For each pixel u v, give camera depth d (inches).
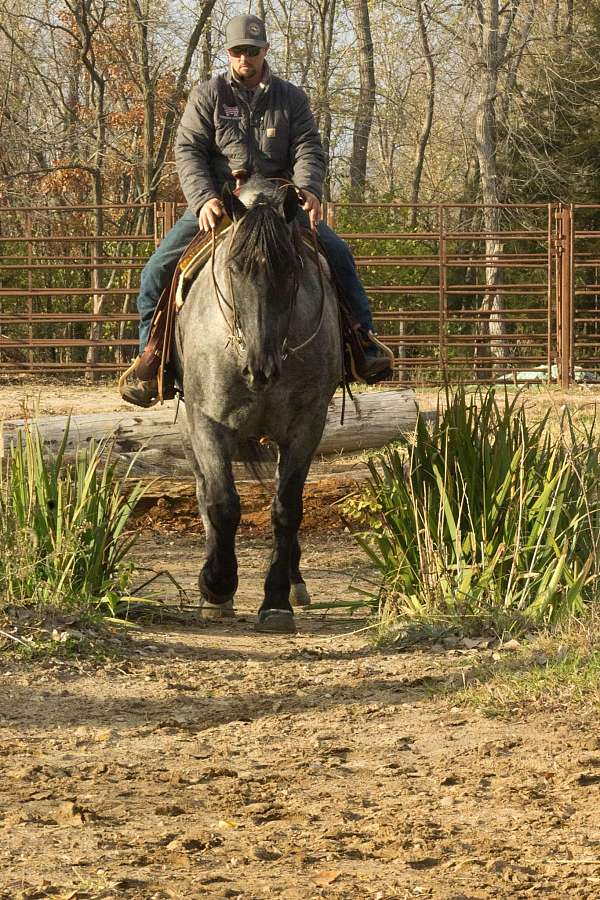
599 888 196.7
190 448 480.7
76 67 2170.3
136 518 687.1
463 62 2155.5
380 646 386.0
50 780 259.6
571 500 424.2
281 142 436.1
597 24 2165.4
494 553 410.9
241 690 336.8
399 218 1950.1
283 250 377.4
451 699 317.1
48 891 196.7
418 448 440.1
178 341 442.3
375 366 468.1
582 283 1883.6
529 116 2071.9
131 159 1873.8
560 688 316.8
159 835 224.5
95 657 365.1
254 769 267.7
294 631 426.3
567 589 387.5
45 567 412.8
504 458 425.7
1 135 1924.2
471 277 1918.1
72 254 1726.1
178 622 446.0
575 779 250.8
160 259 462.9
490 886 198.7
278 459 439.8
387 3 2132.1
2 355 1547.7
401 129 2463.1
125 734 296.2
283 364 398.6
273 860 212.8
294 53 2114.9
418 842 219.0
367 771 263.9
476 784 252.5
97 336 1421.0
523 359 1251.2
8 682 340.5
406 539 425.1
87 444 667.4
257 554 640.4
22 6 2073.1
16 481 429.1
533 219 2016.5
